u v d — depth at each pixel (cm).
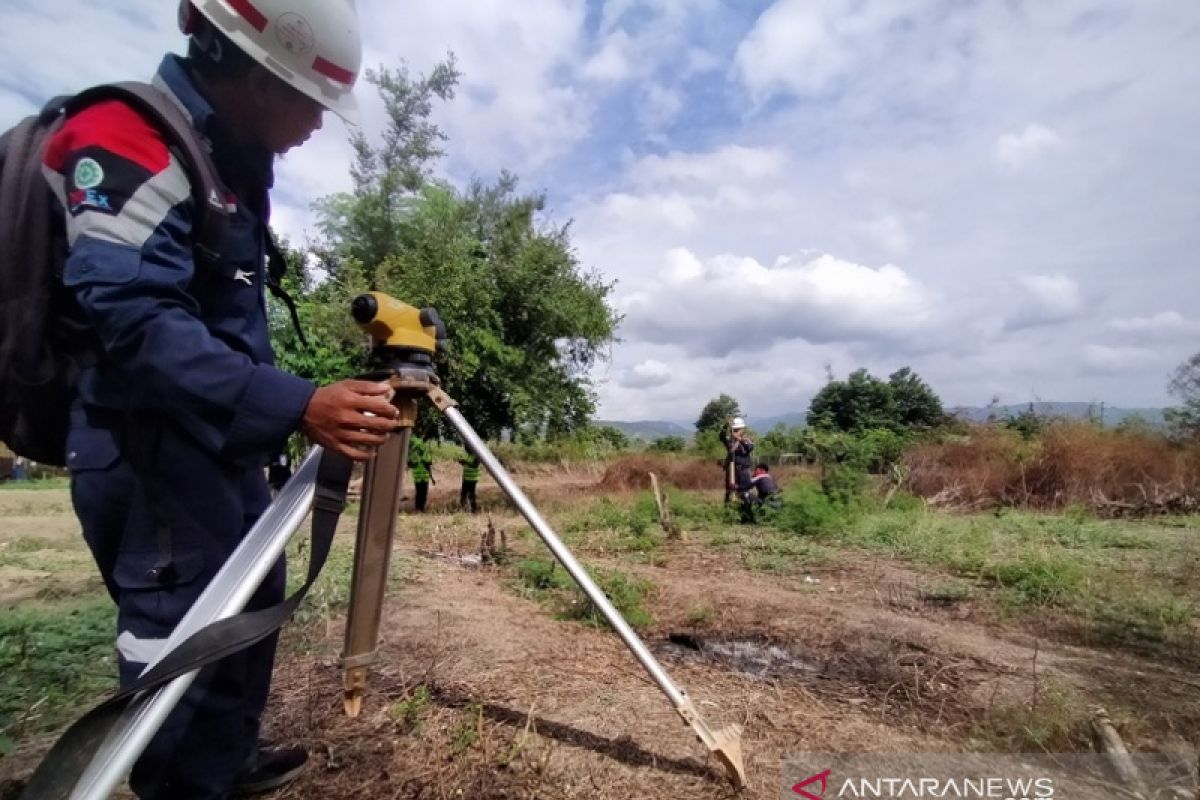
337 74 142
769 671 280
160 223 118
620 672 261
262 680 172
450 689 234
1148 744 212
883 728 222
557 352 1371
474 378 1190
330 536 122
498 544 635
